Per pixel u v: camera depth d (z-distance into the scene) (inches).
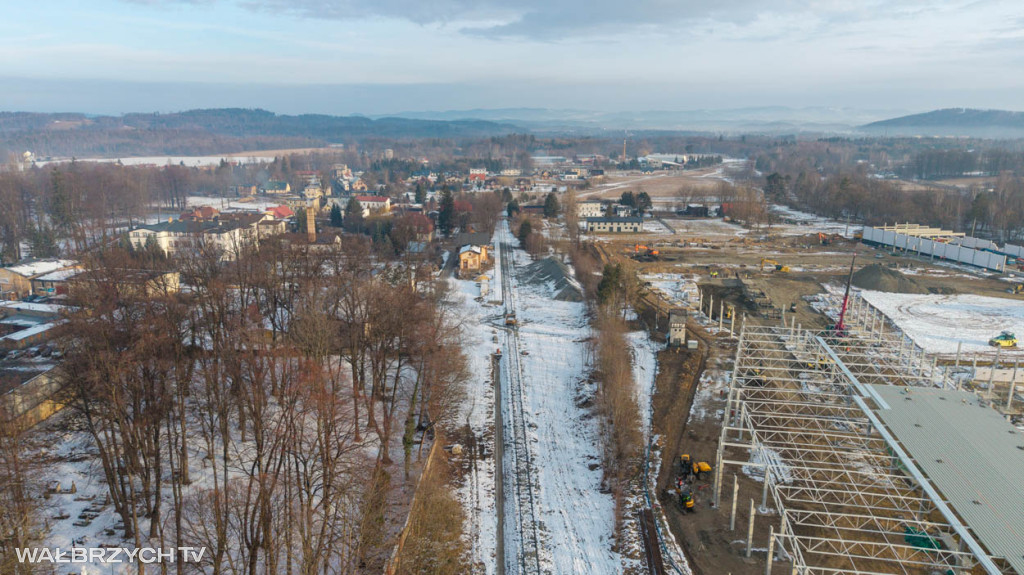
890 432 2391.7
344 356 3508.9
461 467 2778.1
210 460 2487.7
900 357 3235.7
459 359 3531.0
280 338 3383.4
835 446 2571.4
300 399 2731.3
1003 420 2461.9
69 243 6850.4
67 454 2571.4
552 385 3666.3
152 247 5590.6
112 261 3676.2
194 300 3139.8
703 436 2997.0
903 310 4928.6
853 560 2101.4
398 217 7839.6
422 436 2920.8
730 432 3021.7
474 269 6338.6
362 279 4197.8
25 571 1706.4
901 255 6958.7
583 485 2684.5
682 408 3272.6
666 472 2716.5
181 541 1909.4
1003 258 6018.7
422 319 3331.7
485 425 3154.5
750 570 2103.8
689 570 2122.3
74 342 2455.7
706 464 2689.5
